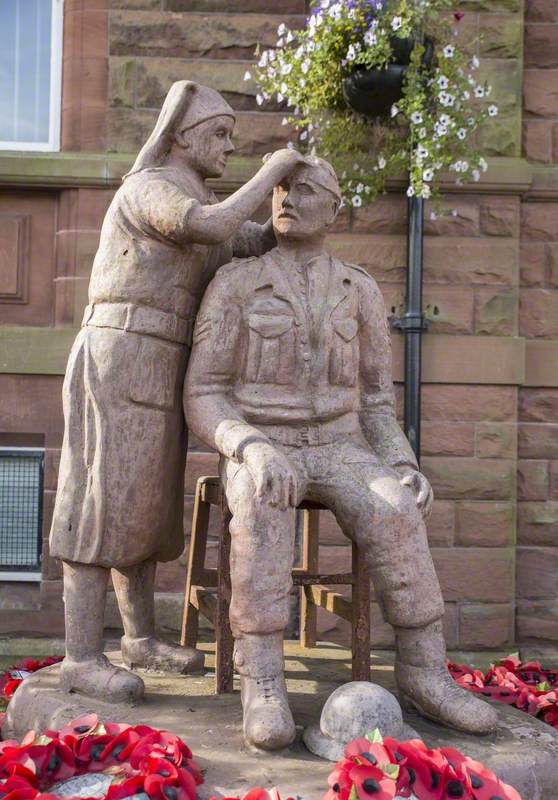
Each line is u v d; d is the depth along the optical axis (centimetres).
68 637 320
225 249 340
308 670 367
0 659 486
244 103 511
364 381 333
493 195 505
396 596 298
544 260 520
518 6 506
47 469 500
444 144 469
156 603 491
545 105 523
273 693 285
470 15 506
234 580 291
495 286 504
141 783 245
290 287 318
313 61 468
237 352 314
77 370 317
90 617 319
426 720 304
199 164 329
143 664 356
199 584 383
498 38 506
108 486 310
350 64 463
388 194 504
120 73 508
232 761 271
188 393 312
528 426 517
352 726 272
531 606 512
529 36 524
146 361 313
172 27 510
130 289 314
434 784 249
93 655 320
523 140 521
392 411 332
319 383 315
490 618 496
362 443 325
